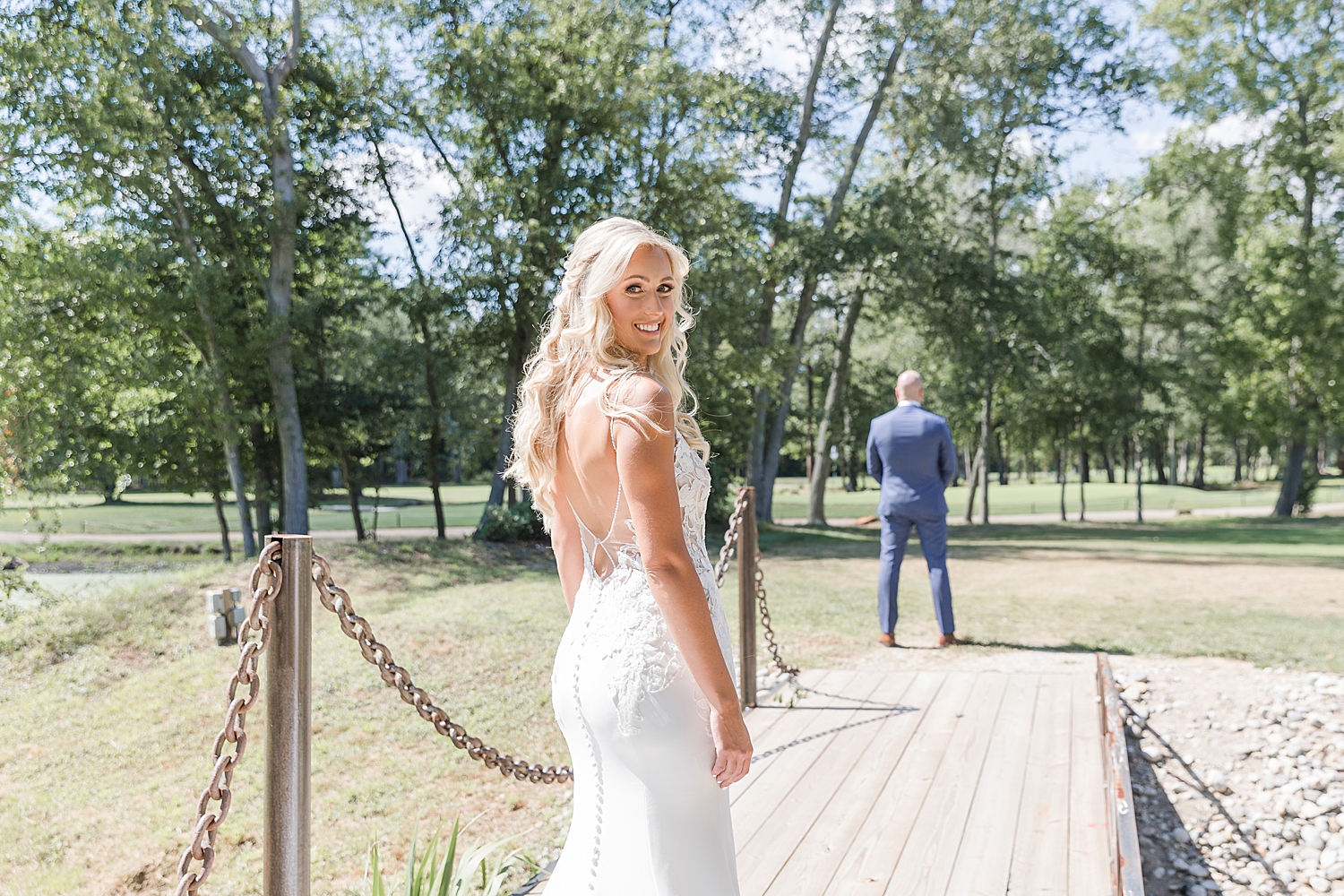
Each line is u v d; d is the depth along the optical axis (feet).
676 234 65.72
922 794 13.89
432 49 66.95
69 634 33.09
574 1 66.44
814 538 79.36
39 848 17.37
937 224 96.99
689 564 6.00
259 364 66.90
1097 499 162.61
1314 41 103.14
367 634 9.62
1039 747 15.97
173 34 61.67
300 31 67.56
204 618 34.81
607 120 65.10
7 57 52.13
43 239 57.00
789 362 78.54
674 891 6.33
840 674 21.81
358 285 81.87
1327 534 80.59
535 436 7.03
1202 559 56.90
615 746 6.53
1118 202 115.14
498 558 53.67
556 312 7.00
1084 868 11.33
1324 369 109.70
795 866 11.56
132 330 61.77
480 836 15.55
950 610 27.17
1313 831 16.84
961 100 85.20
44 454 48.01
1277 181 113.60
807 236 84.84
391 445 85.35
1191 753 19.58
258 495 77.15
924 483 26.81
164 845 16.93
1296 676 21.79
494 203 64.03
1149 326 124.88
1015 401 114.32
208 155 62.54
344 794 17.89
